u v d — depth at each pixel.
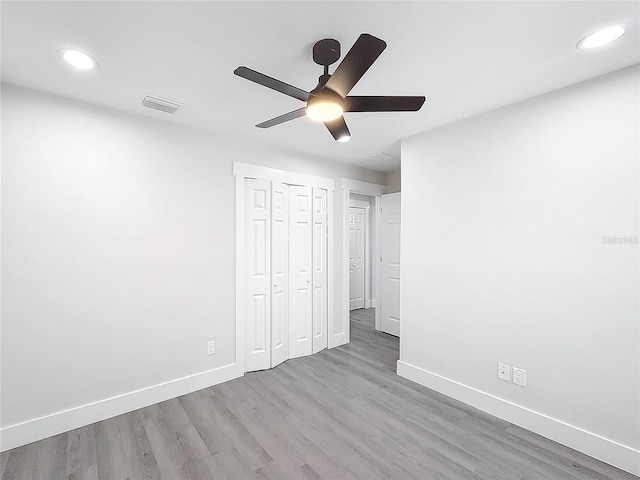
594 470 1.86
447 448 2.06
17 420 2.08
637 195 1.83
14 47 1.67
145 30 1.54
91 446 2.07
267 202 3.39
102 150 2.40
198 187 2.89
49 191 2.19
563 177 2.11
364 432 2.23
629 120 1.86
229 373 3.08
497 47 1.69
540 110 2.22
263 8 1.39
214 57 1.78
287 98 2.29
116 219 2.46
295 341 3.68
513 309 2.35
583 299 2.03
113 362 2.45
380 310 4.80
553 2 1.35
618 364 1.90
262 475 1.82
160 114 2.57
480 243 2.55
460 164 2.69
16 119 2.09
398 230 4.51
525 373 2.29
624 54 1.74
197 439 2.15
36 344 2.15
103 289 2.40
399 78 2.01
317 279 3.89
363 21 1.48
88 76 1.98
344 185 4.18
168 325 2.72
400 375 3.18
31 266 2.13
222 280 3.04
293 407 2.57
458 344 2.70
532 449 2.05
